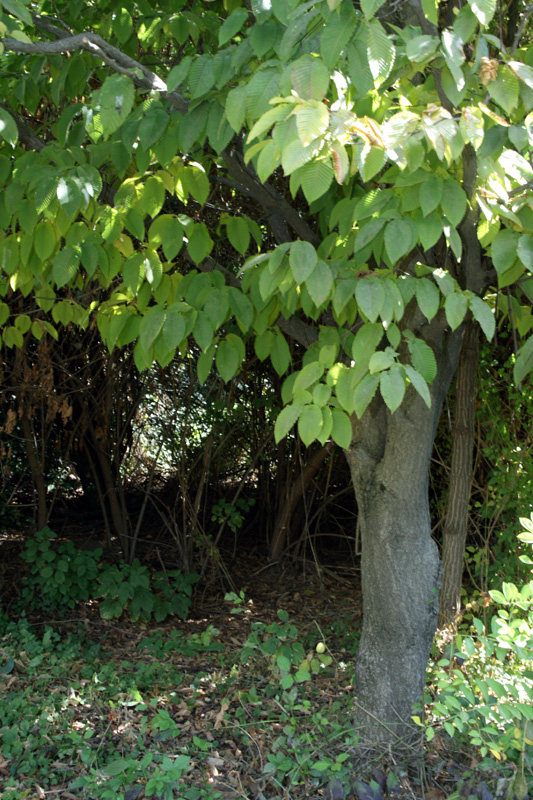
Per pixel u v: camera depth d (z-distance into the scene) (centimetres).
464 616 414
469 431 432
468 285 261
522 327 290
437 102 214
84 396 621
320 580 622
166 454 673
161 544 659
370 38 186
